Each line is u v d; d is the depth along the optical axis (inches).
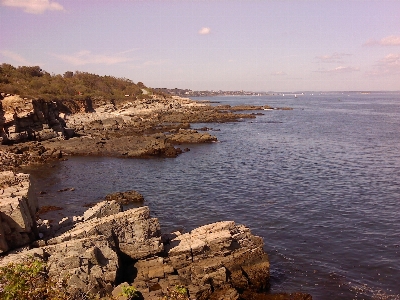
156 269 762.2
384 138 2982.3
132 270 761.6
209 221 1211.9
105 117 3885.3
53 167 1989.4
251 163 2097.7
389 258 948.6
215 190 1565.0
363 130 3521.2
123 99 5260.8
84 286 645.3
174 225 1179.9
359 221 1193.4
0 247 685.3
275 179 1729.8
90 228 767.7
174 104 5723.4
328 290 812.6
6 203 740.7
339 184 1622.8
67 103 4030.5
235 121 4480.8
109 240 764.0
